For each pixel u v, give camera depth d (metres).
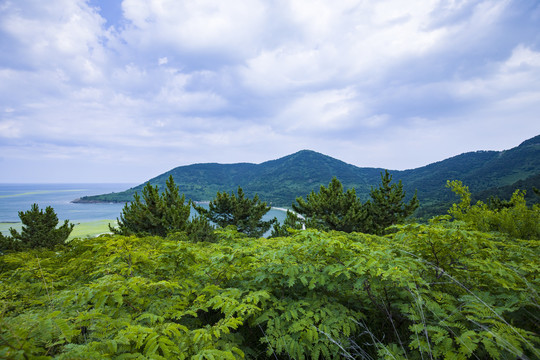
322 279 2.65
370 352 2.62
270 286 3.10
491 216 7.40
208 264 3.24
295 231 3.52
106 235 3.48
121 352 1.64
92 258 3.49
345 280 3.00
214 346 1.90
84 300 1.96
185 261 3.10
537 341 1.63
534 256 2.98
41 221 17.69
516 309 2.07
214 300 2.29
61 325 1.52
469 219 7.69
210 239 13.49
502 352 1.66
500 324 1.77
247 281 3.12
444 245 2.88
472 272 2.79
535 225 6.51
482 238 2.66
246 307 2.15
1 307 1.92
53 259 4.59
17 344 1.24
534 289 2.15
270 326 2.45
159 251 3.14
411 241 3.09
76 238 5.08
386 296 2.68
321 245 2.94
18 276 3.52
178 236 7.35
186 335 1.96
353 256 2.89
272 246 3.90
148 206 12.57
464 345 1.73
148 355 1.54
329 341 2.32
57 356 1.31
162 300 2.45
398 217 17.73
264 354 2.77
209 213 17.64
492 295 2.45
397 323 2.78
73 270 3.69
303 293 3.16
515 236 6.61
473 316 1.93
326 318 2.48
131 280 2.18
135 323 2.00
